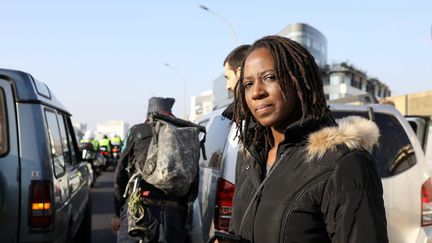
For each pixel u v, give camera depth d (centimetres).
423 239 386
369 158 149
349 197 141
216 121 514
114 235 821
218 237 171
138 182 373
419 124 612
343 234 141
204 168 502
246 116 191
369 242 137
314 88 167
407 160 400
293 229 149
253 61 174
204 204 470
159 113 388
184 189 375
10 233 387
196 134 391
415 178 397
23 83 413
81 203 590
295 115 173
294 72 167
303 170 154
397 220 386
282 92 168
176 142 376
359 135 152
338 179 145
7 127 399
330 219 146
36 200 394
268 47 172
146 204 369
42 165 401
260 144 185
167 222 371
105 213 1051
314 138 154
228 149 406
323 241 149
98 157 1766
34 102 414
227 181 397
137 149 387
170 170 368
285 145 163
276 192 156
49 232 397
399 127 410
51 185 404
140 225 364
